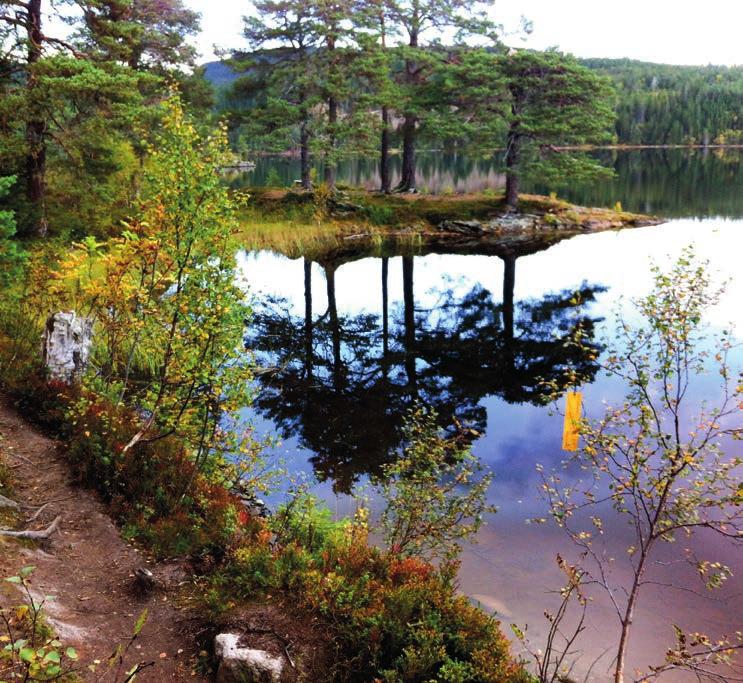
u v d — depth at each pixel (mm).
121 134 21625
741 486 4879
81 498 7297
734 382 13016
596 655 6129
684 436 10398
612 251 29531
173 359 7637
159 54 30297
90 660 4785
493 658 5270
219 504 7555
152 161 7633
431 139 41469
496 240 33781
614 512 8734
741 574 7324
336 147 38438
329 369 15406
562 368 15289
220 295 7305
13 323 12148
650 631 6473
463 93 35188
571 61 34219
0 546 5902
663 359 5492
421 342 17656
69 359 9945
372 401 13383
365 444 11258
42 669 4148
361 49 36219
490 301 21891
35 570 5781
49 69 18281
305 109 37281
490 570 7469
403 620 5434
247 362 7746
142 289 7844
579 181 37156
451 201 39562
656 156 95750
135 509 7195
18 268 12117
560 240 33125
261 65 38531
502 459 10555
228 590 5891
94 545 6562
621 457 10055
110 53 21688
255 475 9641
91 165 21531
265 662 4914
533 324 19141
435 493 7367
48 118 19688
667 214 40469
